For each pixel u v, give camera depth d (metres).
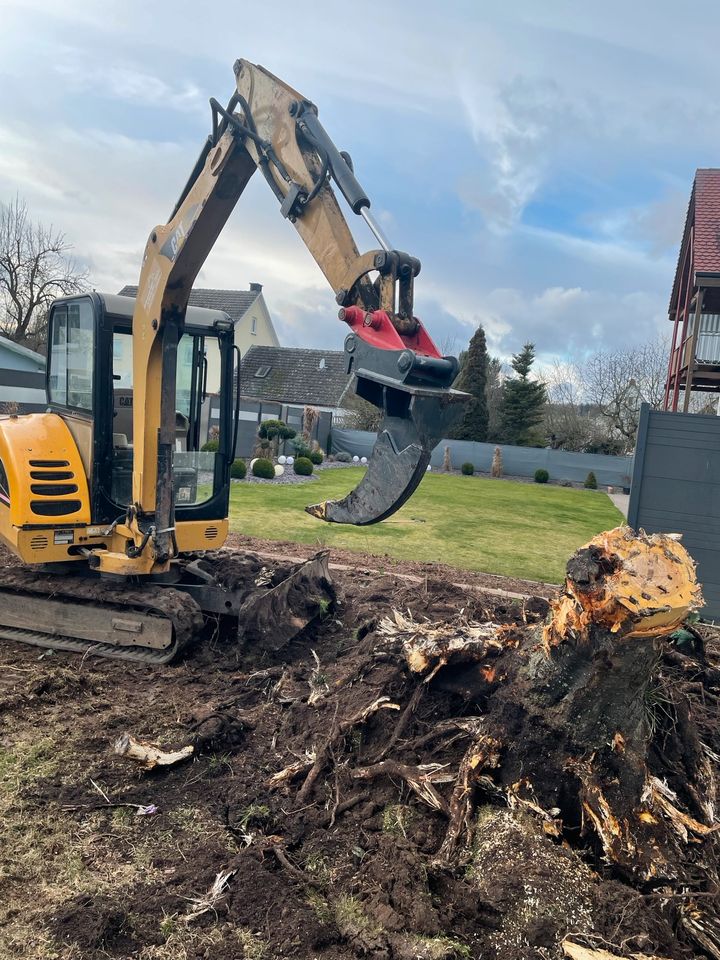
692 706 4.12
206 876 2.90
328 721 3.86
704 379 19.42
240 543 9.75
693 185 19.66
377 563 9.00
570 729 2.93
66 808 3.37
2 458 5.44
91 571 5.68
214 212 4.45
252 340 43.81
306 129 3.81
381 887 2.76
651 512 8.16
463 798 3.00
